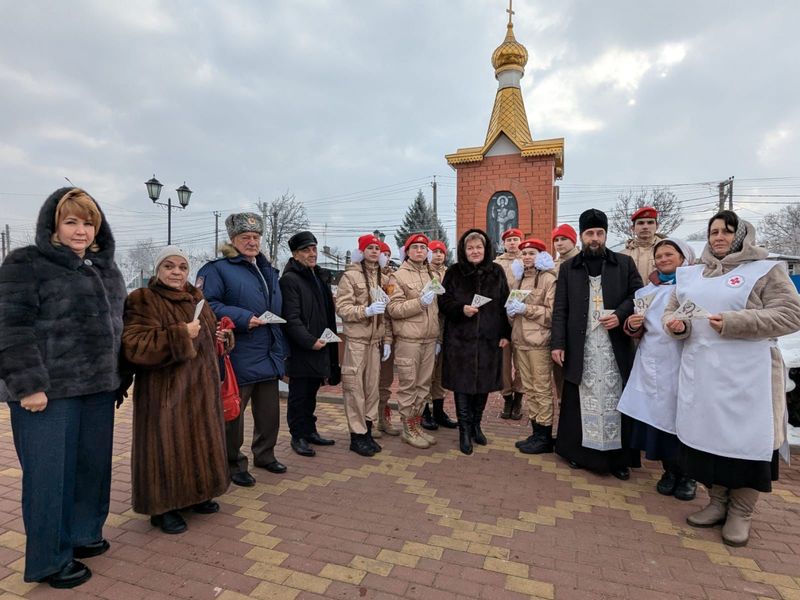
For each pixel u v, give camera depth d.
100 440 2.56
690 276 3.00
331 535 2.81
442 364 4.67
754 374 2.65
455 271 4.43
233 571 2.44
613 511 3.14
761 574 2.44
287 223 38.66
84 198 2.34
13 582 2.36
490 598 2.24
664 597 2.25
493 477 3.70
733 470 2.66
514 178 8.18
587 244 3.87
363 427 4.19
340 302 4.18
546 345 4.23
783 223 42.66
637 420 3.53
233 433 3.50
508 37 8.72
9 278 2.17
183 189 16.86
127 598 2.23
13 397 2.15
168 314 2.77
